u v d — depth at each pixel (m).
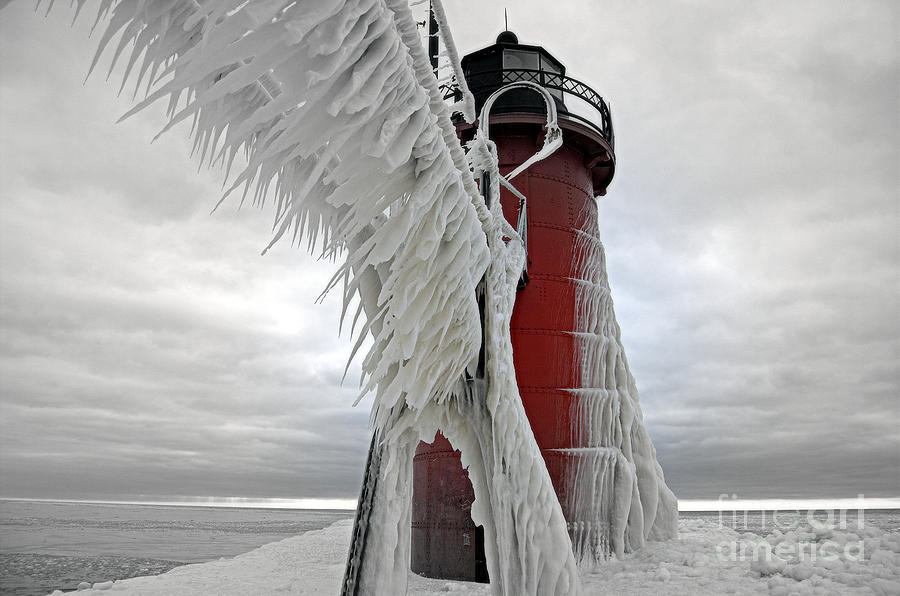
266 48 3.03
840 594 10.22
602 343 16.75
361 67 3.73
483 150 7.95
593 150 17.88
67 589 18.02
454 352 6.40
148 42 3.54
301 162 4.94
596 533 14.70
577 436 15.27
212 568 17.41
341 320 5.46
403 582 6.05
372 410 6.14
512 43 17.88
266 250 3.61
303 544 23.36
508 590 6.56
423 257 5.26
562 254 16.50
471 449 7.28
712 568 12.91
